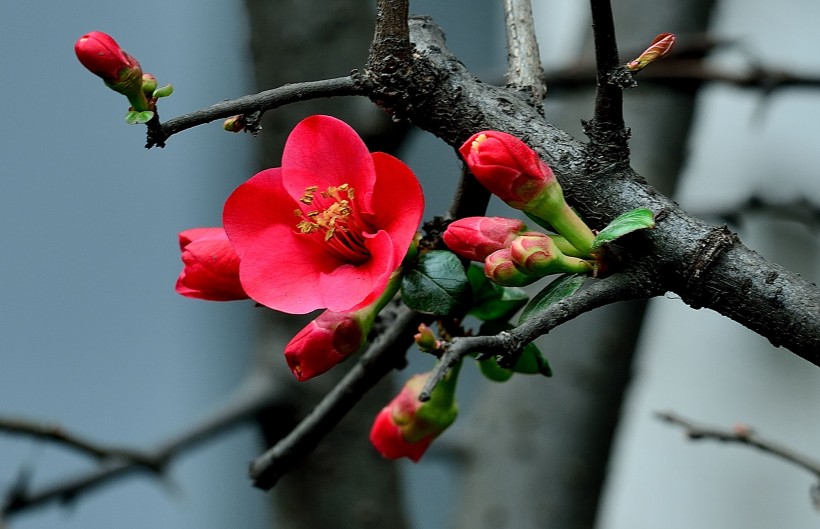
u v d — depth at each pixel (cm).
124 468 136
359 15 139
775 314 113
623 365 156
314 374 117
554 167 115
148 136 114
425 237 118
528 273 115
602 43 113
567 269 115
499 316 119
